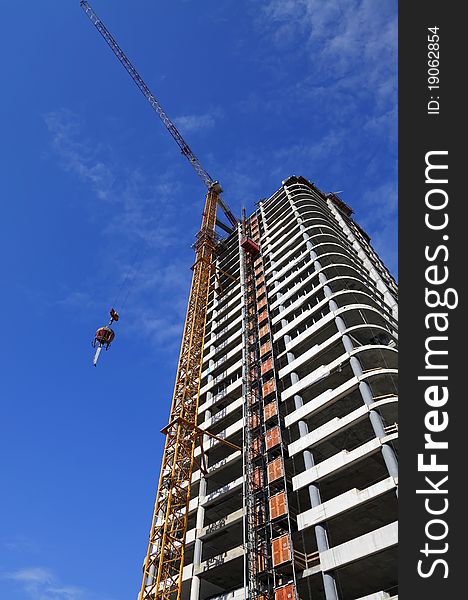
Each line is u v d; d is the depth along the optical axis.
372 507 39.25
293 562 36.81
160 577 46.91
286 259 71.12
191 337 72.62
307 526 38.06
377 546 32.97
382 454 39.38
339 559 34.31
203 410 62.34
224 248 94.38
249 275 76.69
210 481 54.41
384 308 59.53
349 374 47.22
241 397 58.59
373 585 40.59
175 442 57.62
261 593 38.41
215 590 45.38
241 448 52.84
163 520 51.78
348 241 80.06
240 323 69.94
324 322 51.94
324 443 44.31
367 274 68.38
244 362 59.62
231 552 44.12
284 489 42.34
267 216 90.88
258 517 43.22
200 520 49.91
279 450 46.28
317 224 75.44
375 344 49.16
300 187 94.12
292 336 57.75
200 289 81.88
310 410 45.91
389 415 41.22
